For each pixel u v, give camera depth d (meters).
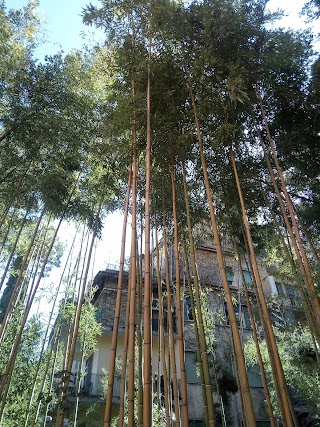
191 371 11.23
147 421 2.66
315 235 7.67
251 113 5.58
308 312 5.57
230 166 6.25
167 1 5.29
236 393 10.90
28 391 8.23
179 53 5.38
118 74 6.12
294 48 5.58
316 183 7.00
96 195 7.78
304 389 9.44
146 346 3.00
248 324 12.92
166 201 6.47
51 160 7.54
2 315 11.72
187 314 12.14
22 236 9.70
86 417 9.49
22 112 6.89
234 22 5.09
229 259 14.20
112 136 5.89
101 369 10.57
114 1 5.56
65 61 7.64
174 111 5.18
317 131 6.14
